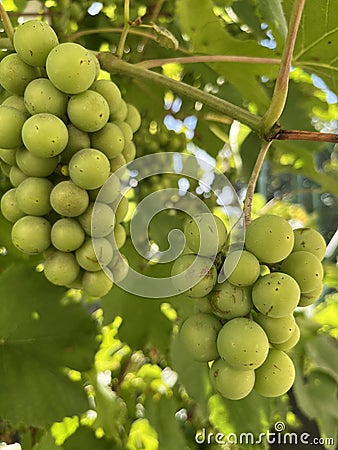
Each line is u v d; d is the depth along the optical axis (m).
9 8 0.44
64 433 0.42
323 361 0.45
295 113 0.47
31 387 0.36
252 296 0.26
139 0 0.44
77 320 0.37
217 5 0.43
